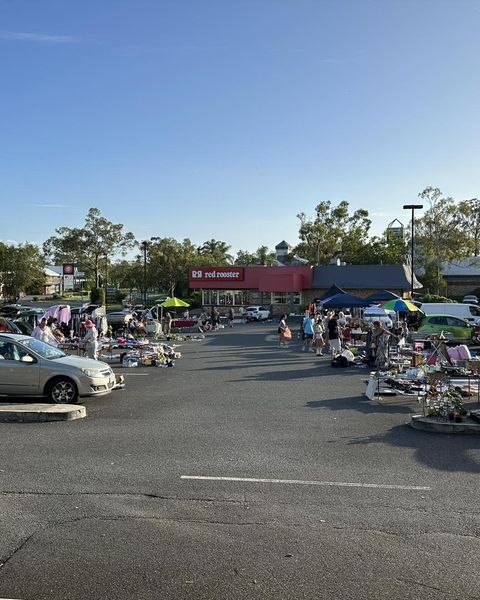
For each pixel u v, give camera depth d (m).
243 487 7.34
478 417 10.46
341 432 10.35
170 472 7.93
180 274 76.31
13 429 10.52
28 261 79.00
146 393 14.80
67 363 13.38
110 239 86.69
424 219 70.12
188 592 4.71
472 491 7.22
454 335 29.03
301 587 4.81
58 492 7.12
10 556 5.37
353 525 6.14
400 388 14.83
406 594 4.71
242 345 29.52
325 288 54.59
